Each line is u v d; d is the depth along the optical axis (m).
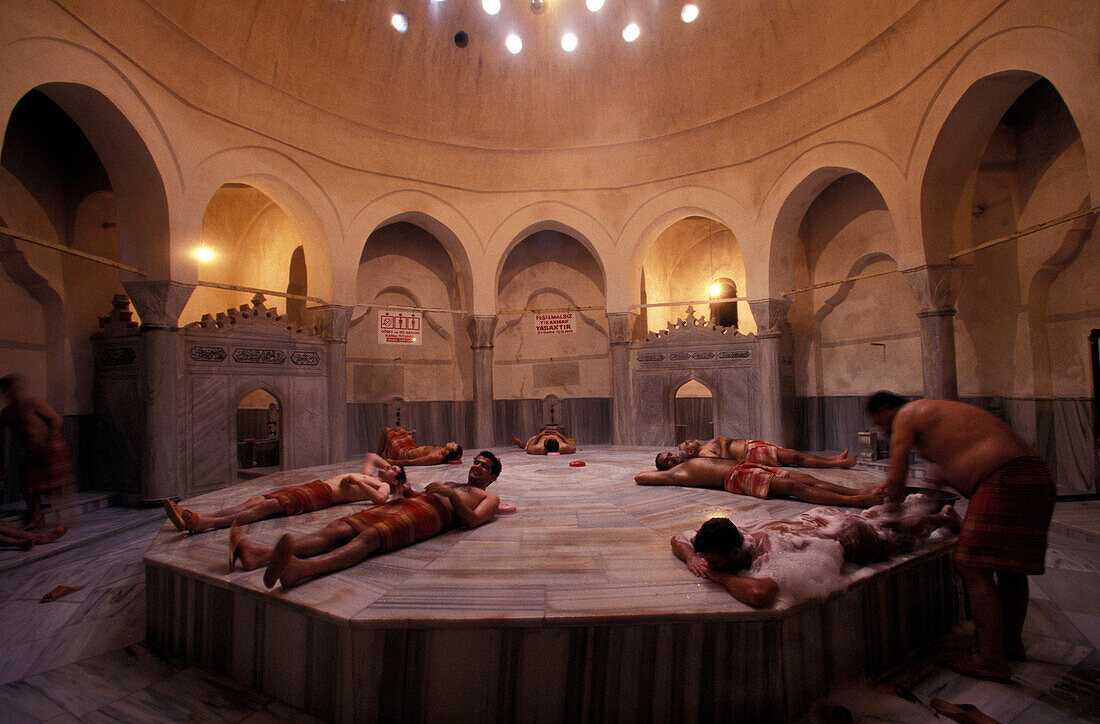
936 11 6.53
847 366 10.07
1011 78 5.92
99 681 2.98
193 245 7.22
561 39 10.05
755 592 2.54
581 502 4.80
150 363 6.89
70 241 7.46
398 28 9.22
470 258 10.51
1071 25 4.94
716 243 12.47
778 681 2.53
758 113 9.23
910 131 7.08
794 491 4.55
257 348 8.13
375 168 9.65
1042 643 3.15
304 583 2.94
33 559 4.86
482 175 10.57
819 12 8.08
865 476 5.38
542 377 12.01
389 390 11.09
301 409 8.77
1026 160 7.25
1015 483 2.72
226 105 7.68
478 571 3.09
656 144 10.25
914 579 3.26
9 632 3.56
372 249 10.98
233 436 7.81
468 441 11.65
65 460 5.97
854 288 9.91
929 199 7.02
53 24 5.38
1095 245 6.39
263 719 2.64
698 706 2.54
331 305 9.11
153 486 6.83
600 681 2.51
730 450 6.09
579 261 12.02
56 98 5.95
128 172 6.79
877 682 2.87
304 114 8.73
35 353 7.05
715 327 9.91
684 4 9.36
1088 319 6.50
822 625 2.75
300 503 4.50
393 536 3.44
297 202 8.89
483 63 10.07
